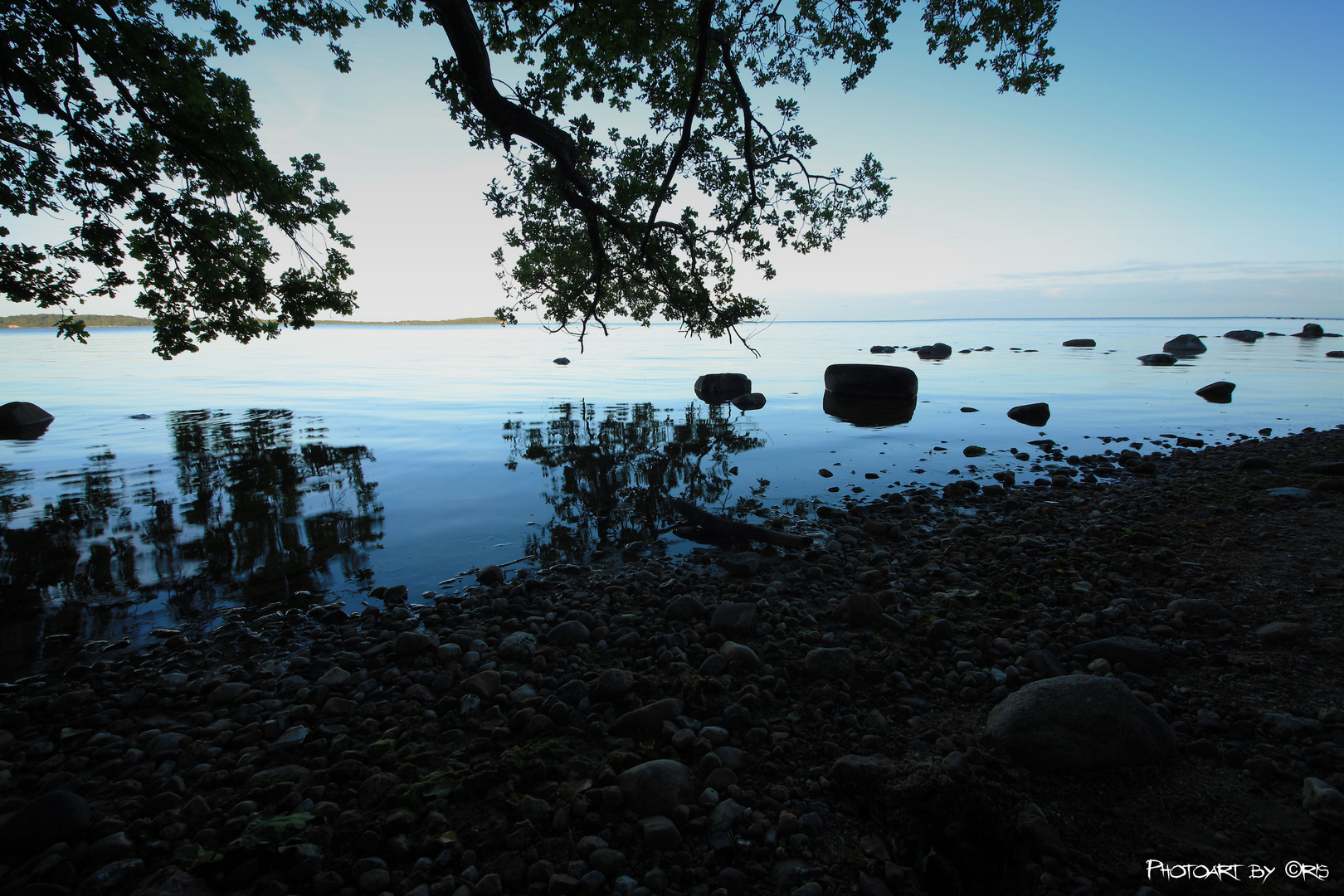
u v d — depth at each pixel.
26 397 23.45
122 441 15.01
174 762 3.65
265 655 5.12
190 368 37.25
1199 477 9.96
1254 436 13.77
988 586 5.86
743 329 119.62
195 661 5.06
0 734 3.88
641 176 11.01
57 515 9.17
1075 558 6.33
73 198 9.38
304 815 3.03
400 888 2.62
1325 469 9.34
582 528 8.52
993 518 8.30
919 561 6.64
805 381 27.38
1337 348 42.69
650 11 7.60
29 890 2.61
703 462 12.42
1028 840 2.66
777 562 6.93
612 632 5.21
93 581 6.82
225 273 10.26
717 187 11.23
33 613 6.05
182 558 7.46
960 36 9.34
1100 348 48.81
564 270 11.16
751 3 9.72
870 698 4.03
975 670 4.24
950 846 2.62
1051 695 3.39
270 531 8.45
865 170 10.47
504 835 2.90
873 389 21.09
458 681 4.50
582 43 8.02
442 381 28.89
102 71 8.70
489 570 6.71
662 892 2.56
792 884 2.58
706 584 6.28
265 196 9.88
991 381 26.05
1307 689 3.75
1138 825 2.79
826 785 3.13
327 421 17.80
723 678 4.25
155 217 9.60
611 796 3.05
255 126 9.85
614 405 20.88
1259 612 4.82
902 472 11.26
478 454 13.45
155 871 2.74
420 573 7.00
